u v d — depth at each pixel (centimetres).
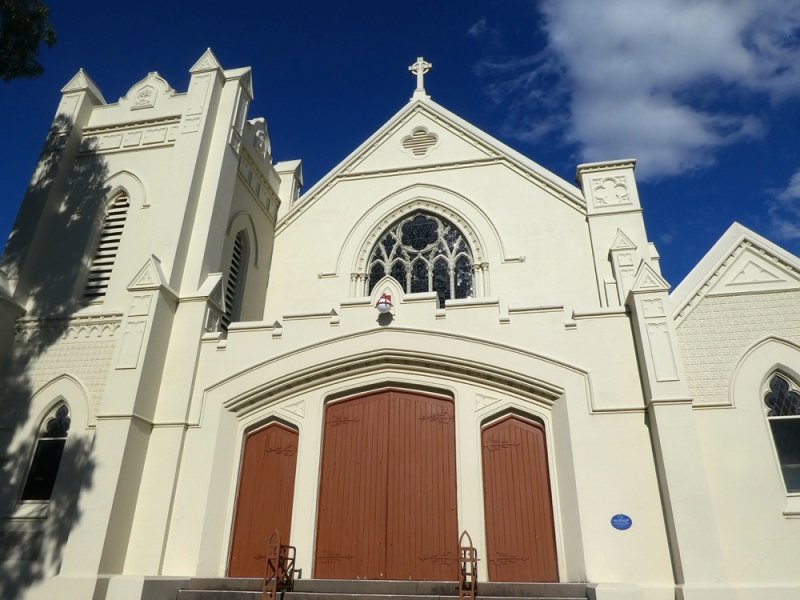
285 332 1302
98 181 1591
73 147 1656
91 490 1118
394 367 1259
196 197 1484
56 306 1427
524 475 1141
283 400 1280
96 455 1149
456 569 1083
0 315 1374
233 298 1633
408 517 1141
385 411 1245
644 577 987
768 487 1033
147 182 1548
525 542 1088
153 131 1634
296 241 1883
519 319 1223
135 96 1709
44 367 1352
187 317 1338
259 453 1256
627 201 1661
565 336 1191
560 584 978
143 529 1143
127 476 1148
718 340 1168
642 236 1602
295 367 1262
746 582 968
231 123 1605
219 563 1150
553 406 1169
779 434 1093
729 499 1033
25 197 1575
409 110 2042
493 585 993
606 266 1582
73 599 1014
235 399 1254
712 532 965
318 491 1188
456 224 1800
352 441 1230
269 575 1075
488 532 1105
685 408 1059
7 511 1206
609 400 1120
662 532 1012
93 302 1419
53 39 1429
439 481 1162
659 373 1093
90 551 1066
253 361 1283
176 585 1066
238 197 1664
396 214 1862
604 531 1026
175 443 1214
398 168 1927
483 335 1220
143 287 1304
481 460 1161
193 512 1162
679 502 993
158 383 1270
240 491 1227
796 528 1000
